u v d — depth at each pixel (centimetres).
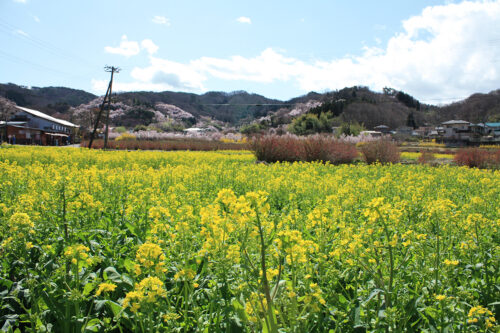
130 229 451
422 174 1275
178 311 282
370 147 2356
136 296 222
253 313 229
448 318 261
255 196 229
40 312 267
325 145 2345
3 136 5341
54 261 332
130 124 11819
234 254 265
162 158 1877
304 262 273
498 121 9294
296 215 443
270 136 2489
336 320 263
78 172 849
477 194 780
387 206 314
